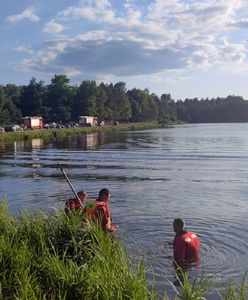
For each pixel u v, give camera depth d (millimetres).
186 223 12820
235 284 7859
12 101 146875
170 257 9422
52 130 93812
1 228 8648
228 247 10281
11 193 18453
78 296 6305
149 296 6023
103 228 9969
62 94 152625
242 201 16422
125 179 22812
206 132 92062
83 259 7512
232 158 33750
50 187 20172
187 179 22672
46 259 7164
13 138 69562
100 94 162250
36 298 5859
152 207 15195
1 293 6180
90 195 17875
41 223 8680
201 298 6156
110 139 67625
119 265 6750
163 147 47125
